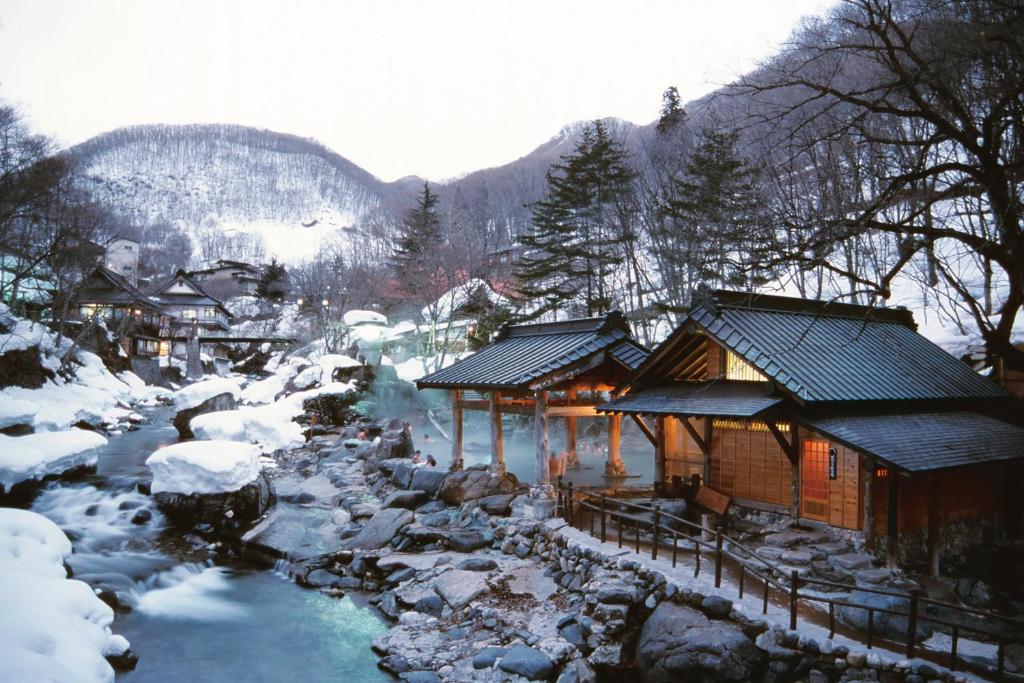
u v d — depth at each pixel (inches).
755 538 566.9
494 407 740.7
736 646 371.6
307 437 1222.3
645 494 701.9
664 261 1288.1
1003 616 336.2
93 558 602.5
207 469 697.0
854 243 685.3
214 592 564.4
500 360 765.9
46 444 797.9
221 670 431.2
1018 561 562.3
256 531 664.4
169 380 2385.6
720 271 1069.1
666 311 1211.9
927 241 396.5
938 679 339.6
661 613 419.8
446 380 764.6
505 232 2113.7
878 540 521.3
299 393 1349.7
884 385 597.0
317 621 509.7
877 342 680.4
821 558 502.6
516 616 478.0
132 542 647.8
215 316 2942.9
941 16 399.5
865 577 466.3
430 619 494.9
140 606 531.5
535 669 399.9
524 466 954.7
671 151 1369.3
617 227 1445.6
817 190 566.3
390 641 464.8
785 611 411.5
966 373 690.8
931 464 483.2
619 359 724.7
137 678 417.1
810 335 639.8
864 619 398.6
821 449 556.1
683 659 373.7
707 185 1045.8
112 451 1120.2
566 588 510.0
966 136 365.4
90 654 312.5
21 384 1369.3
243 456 725.9
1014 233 363.3
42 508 717.3
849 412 566.9
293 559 618.8
